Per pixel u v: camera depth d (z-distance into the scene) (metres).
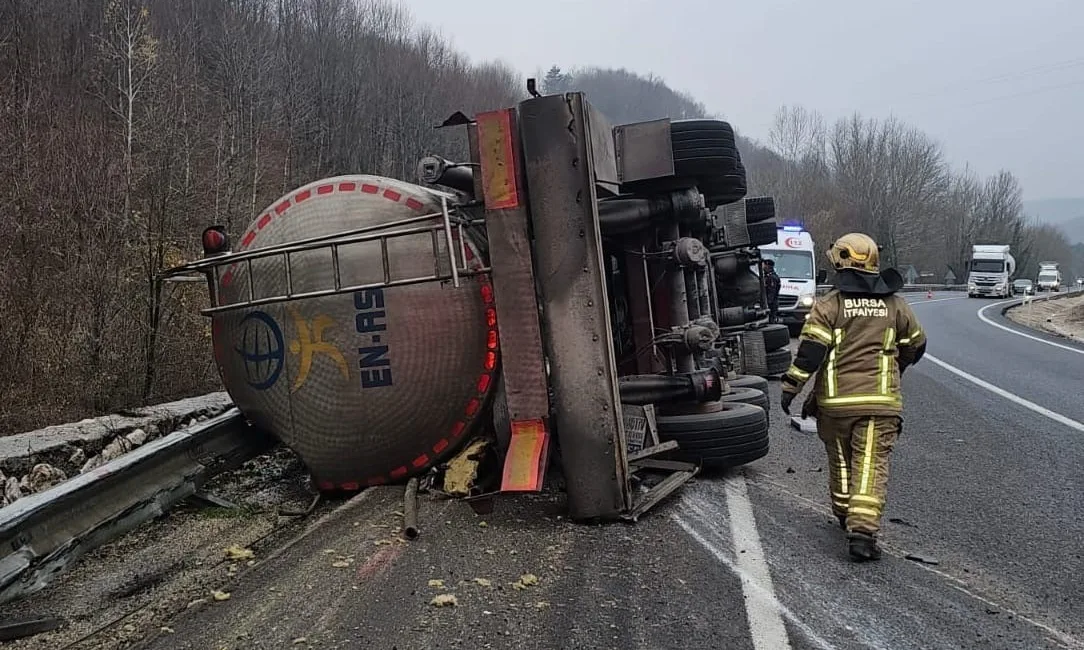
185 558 4.87
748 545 4.96
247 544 5.12
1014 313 36.78
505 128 5.32
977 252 56.72
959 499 6.22
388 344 5.63
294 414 5.83
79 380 8.62
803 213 77.06
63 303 9.02
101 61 20.64
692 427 6.53
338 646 3.60
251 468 7.04
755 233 13.70
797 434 8.77
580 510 5.26
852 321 5.08
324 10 41.53
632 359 7.00
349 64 41.03
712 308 10.12
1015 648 3.66
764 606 4.06
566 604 4.04
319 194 5.82
